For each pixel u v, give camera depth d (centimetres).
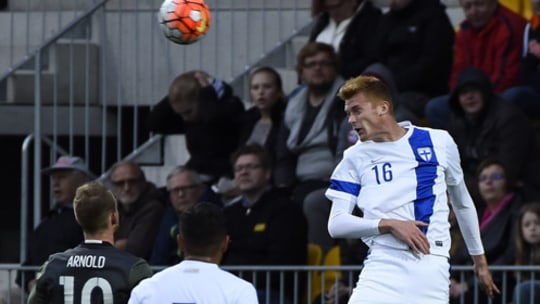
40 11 4350
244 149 3253
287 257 3155
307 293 3152
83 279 2328
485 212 3172
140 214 3516
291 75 4062
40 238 3519
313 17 3847
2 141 4484
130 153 4325
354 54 3688
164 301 2122
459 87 3338
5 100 4172
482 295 3033
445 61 3600
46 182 4438
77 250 2355
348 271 3098
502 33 3581
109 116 4203
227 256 3209
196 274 2131
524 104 3466
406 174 2248
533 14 3603
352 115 2277
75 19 4012
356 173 2286
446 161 2269
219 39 4128
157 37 4125
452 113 3384
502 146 3291
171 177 3375
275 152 3581
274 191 3238
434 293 2239
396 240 2247
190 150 3734
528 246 3023
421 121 3550
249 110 3703
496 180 3127
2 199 4541
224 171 3703
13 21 4353
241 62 4122
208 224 2144
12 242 4572
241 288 2130
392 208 2242
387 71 3400
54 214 3559
